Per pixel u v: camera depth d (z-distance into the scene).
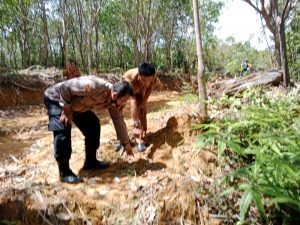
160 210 3.22
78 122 3.78
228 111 5.03
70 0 17.55
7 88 10.73
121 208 3.24
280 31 7.74
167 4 21.83
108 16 20.62
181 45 27.25
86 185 3.51
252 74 7.79
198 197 3.36
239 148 3.52
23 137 6.08
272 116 4.54
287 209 3.28
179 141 4.22
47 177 3.80
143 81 4.09
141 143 4.32
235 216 3.27
